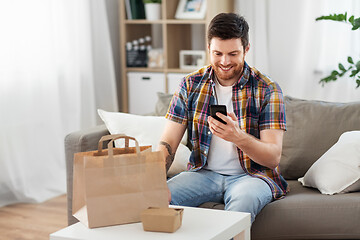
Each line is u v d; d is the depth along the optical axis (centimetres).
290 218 232
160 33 504
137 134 288
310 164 275
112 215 183
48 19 407
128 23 472
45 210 379
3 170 384
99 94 469
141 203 186
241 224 189
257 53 465
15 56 386
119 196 184
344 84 434
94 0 457
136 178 186
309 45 445
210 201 246
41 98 408
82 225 185
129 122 290
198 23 459
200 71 258
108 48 467
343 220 230
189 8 456
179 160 279
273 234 234
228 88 250
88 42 446
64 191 420
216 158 250
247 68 246
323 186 244
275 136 237
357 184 243
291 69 459
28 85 397
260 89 244
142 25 496
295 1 449
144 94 469
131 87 473
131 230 179
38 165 408
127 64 473
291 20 453
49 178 416
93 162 182
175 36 470
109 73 470
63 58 427
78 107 438
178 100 257
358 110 279
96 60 465
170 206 204
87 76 448
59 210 379
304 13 447
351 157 245
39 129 409
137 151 187
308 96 452
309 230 233
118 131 287
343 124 277
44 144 412
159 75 461
